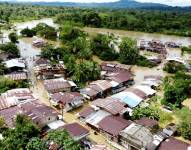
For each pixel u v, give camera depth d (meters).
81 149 40.91
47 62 83.12
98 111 53.66
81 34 122.31
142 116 53.12
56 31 134.62
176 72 84.88
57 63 84.94
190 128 48.03
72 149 37.88
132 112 54.59
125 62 94.69
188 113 50.34
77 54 95.50
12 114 49.66
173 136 49.03
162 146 42.78
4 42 113.94
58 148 38.75
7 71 76.56
